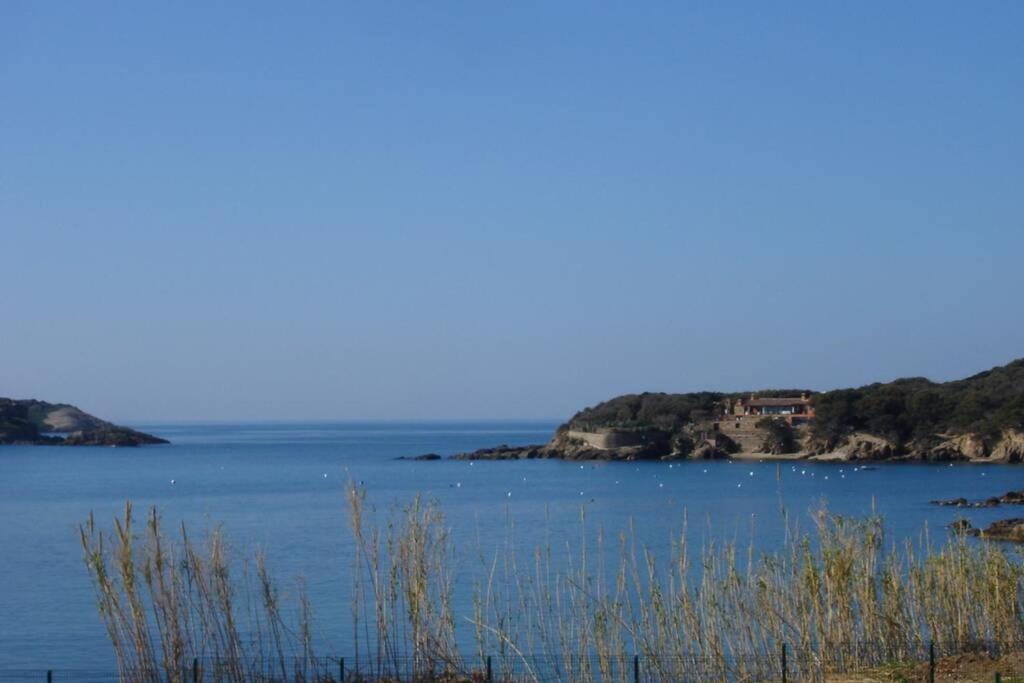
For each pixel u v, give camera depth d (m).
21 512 95.12
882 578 24.95
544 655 28.06
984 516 80.75
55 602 44.91
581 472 154.75
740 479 134.62
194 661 20.92
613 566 47.91
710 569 25.84
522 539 65.38
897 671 22.78
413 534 24.11
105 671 32.16
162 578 20.98
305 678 24.11
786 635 24.00
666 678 23.48
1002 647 24.53
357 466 176.00
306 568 50.00
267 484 133.62
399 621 30.69
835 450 170.88
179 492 120.12
